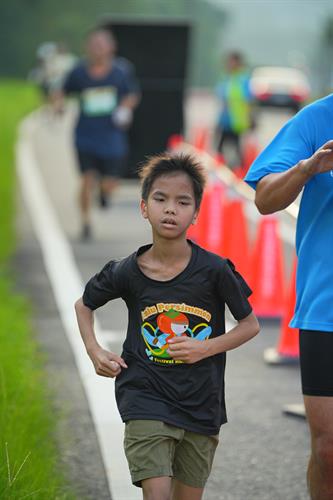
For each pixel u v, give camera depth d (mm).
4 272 22031
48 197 35656
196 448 8727
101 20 36062
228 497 10758
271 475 11391
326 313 8750
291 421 13234
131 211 32438
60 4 190125
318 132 8945
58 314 18688
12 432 11258
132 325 8805
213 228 24984
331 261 8812
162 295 8633
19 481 9898
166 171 8617
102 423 12852
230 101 41531
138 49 34938
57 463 11492
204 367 8641
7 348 14961
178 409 8602
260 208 8891
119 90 26078
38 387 13680
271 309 18875
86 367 15250
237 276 8758
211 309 8695
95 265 23203
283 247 25906
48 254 24547
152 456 8477
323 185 8820
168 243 8602
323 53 168875
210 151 48688
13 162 45562
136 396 8648
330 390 8750
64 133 66750
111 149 26469
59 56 79375
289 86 98250
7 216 28938
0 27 180125
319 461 8781
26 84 145625
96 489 10898
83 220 26859
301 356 8930
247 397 14219
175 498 8938
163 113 35094
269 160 8891
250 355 16500
